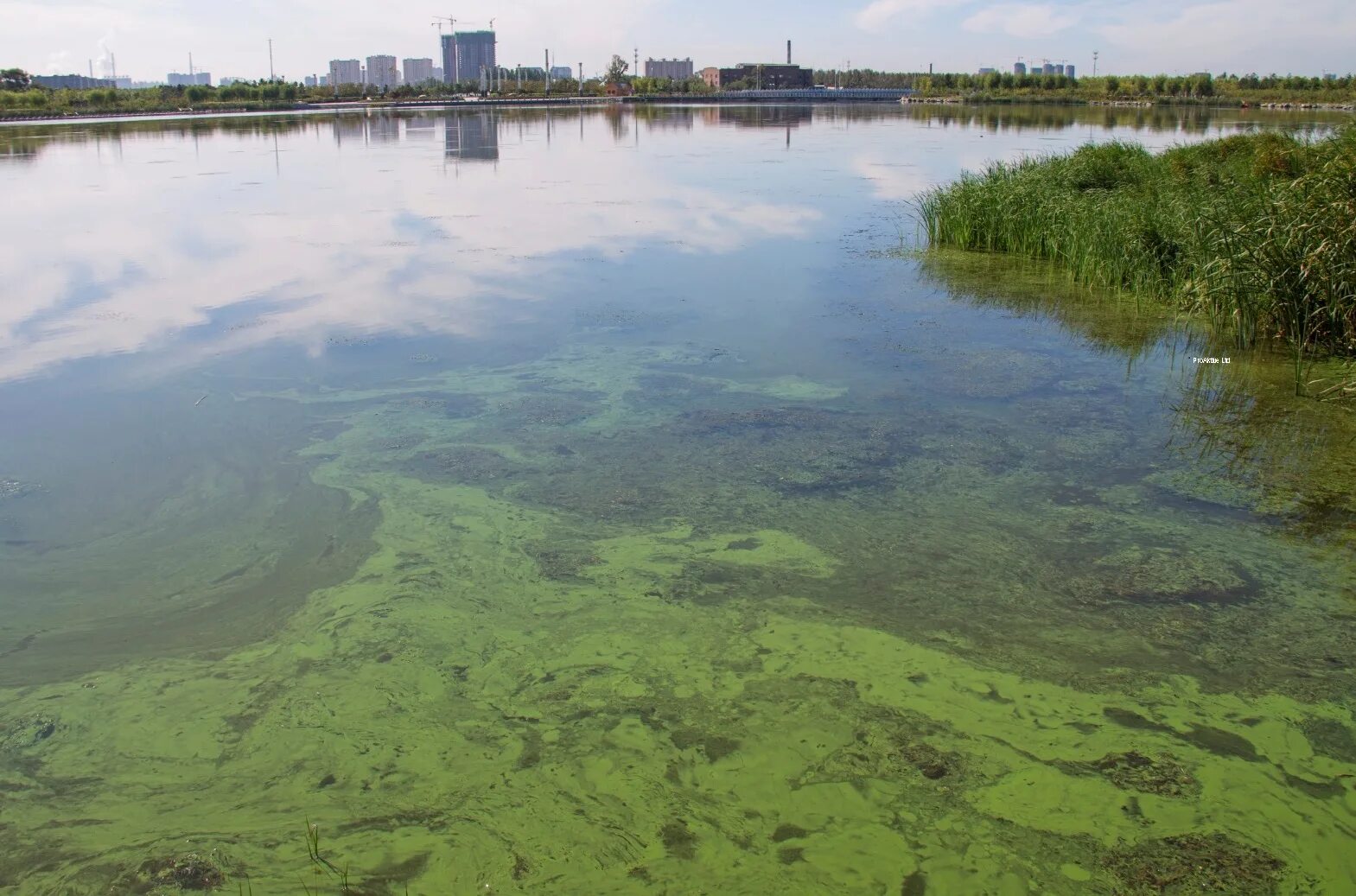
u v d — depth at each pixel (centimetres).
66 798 240
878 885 208
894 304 761
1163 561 351
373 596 333
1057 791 235
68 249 952
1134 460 448
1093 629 307
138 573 350
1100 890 205
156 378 566
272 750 257
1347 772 240
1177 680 280
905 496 410
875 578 341
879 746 253
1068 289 814
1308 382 553
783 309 742
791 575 344
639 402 532
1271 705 267
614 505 403
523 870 215
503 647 302
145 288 792
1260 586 333
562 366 594
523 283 820
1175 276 745
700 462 447
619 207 1273
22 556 361
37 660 297
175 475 433
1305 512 392
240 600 333
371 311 723
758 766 246
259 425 494
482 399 535
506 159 1958
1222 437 474
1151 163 1162
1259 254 618
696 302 762
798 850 218
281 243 993
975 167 1766
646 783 241
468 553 363
